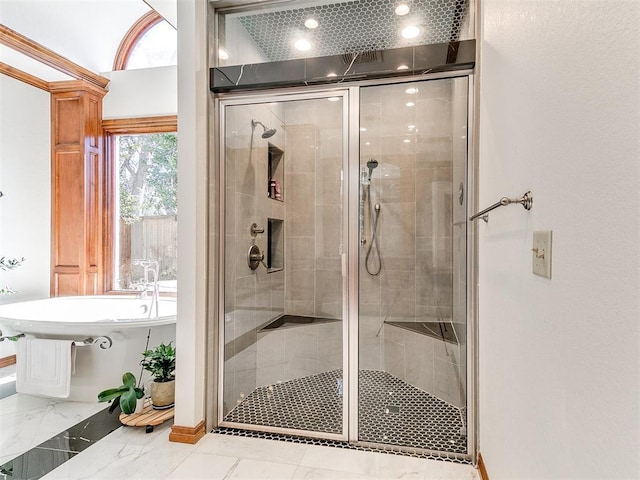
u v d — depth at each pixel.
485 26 1.71
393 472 1.81
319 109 2.38
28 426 2.26
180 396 2.08
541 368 0.99
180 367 2.08
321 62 2.05
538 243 1.00
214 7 2.21
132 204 3.86
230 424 2.24
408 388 2.40
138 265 3.84
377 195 2.53
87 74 3.60
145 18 3.92
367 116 2.46
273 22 2.23
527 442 1.11
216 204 2.24
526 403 1.12
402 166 2.52
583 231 0.76
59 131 3.69
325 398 2.42
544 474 0.97
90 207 3.71
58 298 3.44
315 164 2.62
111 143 3.88
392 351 2.41
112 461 1.89
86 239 3.66
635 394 0.59
